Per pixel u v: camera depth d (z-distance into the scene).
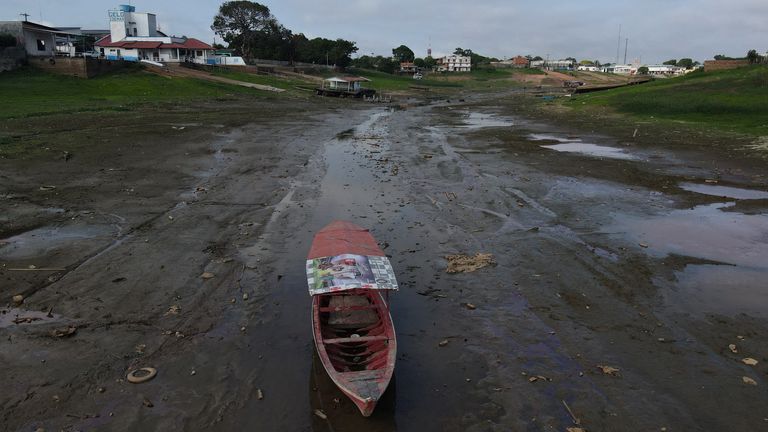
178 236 14.64
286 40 106.00
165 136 30.28
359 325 9.51
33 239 13.95
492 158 27.20
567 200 19.16
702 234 15.55
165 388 8.20
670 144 32.00
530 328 10.27
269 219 16.47
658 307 11.05
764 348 9.48
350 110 58.38
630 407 7.96
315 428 7.45
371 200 18.94
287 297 11.39
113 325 9.91
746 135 33.78
